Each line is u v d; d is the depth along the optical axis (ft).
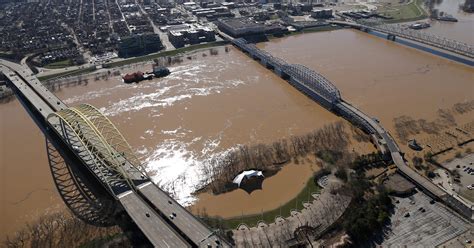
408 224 471.62
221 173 585.22
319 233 461.78
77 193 558.15
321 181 556.10
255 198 533.55
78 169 613.52
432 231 460.55
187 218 466.70
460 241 444.55
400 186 533.14
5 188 575.38
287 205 514.68
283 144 652.07
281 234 462.60
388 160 599.16
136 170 562.25
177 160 622.95
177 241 433.48
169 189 557.33
